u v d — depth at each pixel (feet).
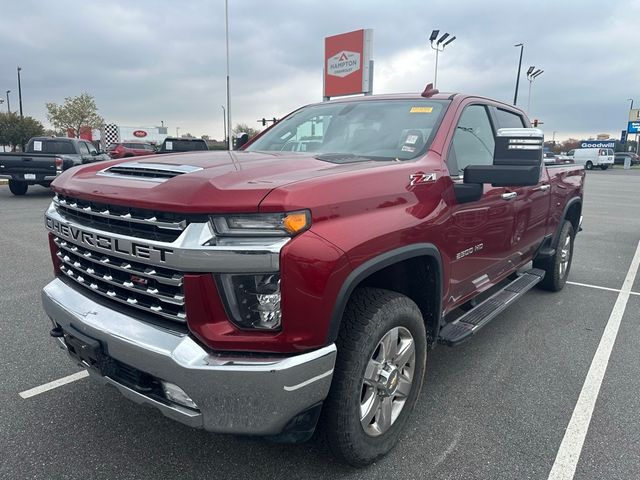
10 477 8.02
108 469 8.29
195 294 6.56
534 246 15.65
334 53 76.23
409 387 9.00
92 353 7.64
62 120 168.66
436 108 11.03
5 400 10.40
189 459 8.57
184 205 6.49
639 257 25.86
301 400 6.71
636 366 12.46
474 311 11.85
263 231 6.44
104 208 7.73
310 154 10.05
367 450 8.13
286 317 6.51
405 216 8.27
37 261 22.18
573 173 18.39
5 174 46.83
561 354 13.12
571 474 8.28
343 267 6.89
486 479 8.14
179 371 6.60
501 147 9.16
